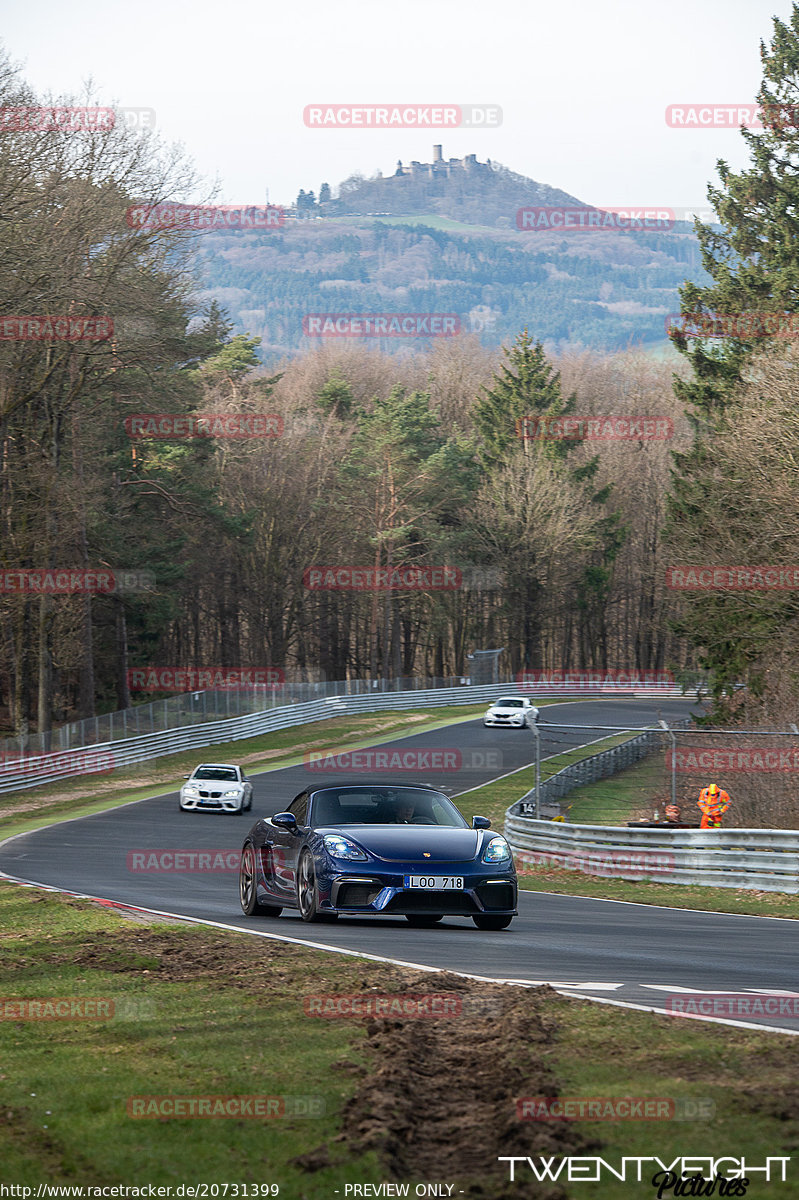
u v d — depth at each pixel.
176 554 168.88
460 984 21.33
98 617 162.25
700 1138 12.62
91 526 137.12
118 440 149.50
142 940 27.44
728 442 94.50
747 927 34.97
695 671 138.12
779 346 98.75
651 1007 19.50
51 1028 18.66
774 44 132.38
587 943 29.16
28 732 146.38
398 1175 11.96
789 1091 13.97
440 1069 15.66
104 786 111.50
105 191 105.00
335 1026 18.08
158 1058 16.53
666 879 54.06
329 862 29.89
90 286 103.94
